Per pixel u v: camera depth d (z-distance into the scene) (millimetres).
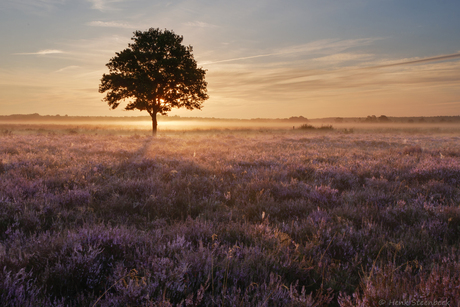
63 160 9266
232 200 5352
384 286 2184
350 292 2426
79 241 2822
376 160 10391
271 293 2170
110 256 2824
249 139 24469
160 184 5992
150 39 33156
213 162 9445
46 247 2770
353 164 9172
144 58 32656
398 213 4406
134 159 9805
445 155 12023
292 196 5625
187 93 35281
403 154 12430
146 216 4445
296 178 6883
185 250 2914
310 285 2447
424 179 7203
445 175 7207
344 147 17188
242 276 2488
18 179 5746
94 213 4258
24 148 12867
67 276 2355
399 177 7320
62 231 3438
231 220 4094
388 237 3459
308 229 3686
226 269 2449
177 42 34531
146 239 3102
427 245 3188
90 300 2115
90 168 7500
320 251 3051
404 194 5551
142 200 5000
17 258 2652
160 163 8828
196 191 5840
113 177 6727
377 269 2557
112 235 3059
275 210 4609
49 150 12719
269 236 3324
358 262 2879
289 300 2150
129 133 38875
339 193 5953
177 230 3461
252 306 2076
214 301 2137
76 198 4852
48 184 5797
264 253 2869
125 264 2684
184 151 12977
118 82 31859
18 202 4250
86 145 15195
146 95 31438
